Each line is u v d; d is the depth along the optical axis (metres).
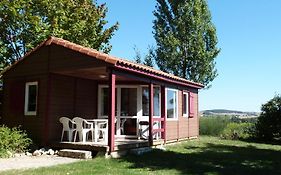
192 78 29.70
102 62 11.95
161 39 30.61
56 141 13.50
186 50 29.98
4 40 20.80
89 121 14.21
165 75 15.13
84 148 12.14
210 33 30.03
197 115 21.67
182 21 29.84
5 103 15.74
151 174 8.66
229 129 25.33
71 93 15.08
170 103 17.34
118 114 16.14
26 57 14.83
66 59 13.27
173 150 14.30
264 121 22.55
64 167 9.45
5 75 15.80
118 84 16.30
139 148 13.27
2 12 19.22
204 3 30.08
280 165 10.98
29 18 19.91
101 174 8.48
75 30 21.94
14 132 13.16
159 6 31.41
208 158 12.11
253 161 11.73
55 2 21.38
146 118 15.72
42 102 14.06
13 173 8.52
